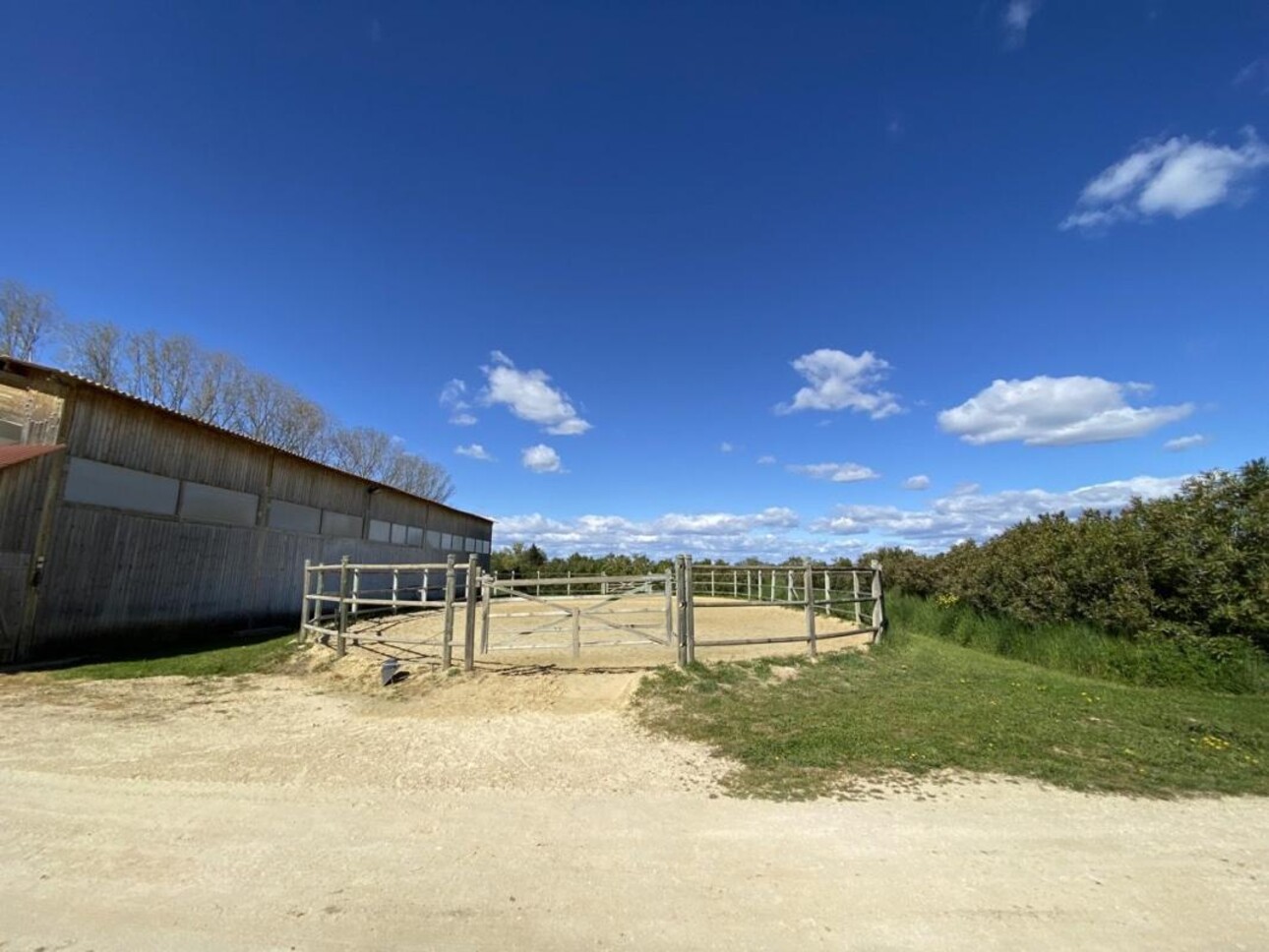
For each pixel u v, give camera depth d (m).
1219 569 10.73
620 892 3.30
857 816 4.39
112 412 12.88
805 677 9.22
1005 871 3.56
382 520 25.00
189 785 4.96
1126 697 8.44
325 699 8.38
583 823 4.26
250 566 17.05
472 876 3.47
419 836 4.03
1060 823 4.28
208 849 3.81
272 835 4.02
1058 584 13.43
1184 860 3.74
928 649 12.32
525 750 6.03
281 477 18.48
